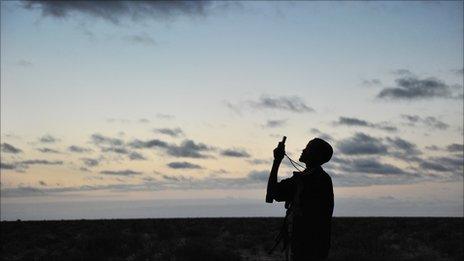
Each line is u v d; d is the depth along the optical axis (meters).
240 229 56.34
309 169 5.83
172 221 72.94
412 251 35.88
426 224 65.50
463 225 61.91
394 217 92.06
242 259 30.77
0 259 32.47
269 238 42.41
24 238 44.09
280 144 5.62
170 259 28.31
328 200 5.71
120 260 29.67
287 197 5.68
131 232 50.34
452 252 34.88
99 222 66.75
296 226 5.60
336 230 55.44
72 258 29.69
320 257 5.57
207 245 29.97
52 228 55.34
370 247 35.34
